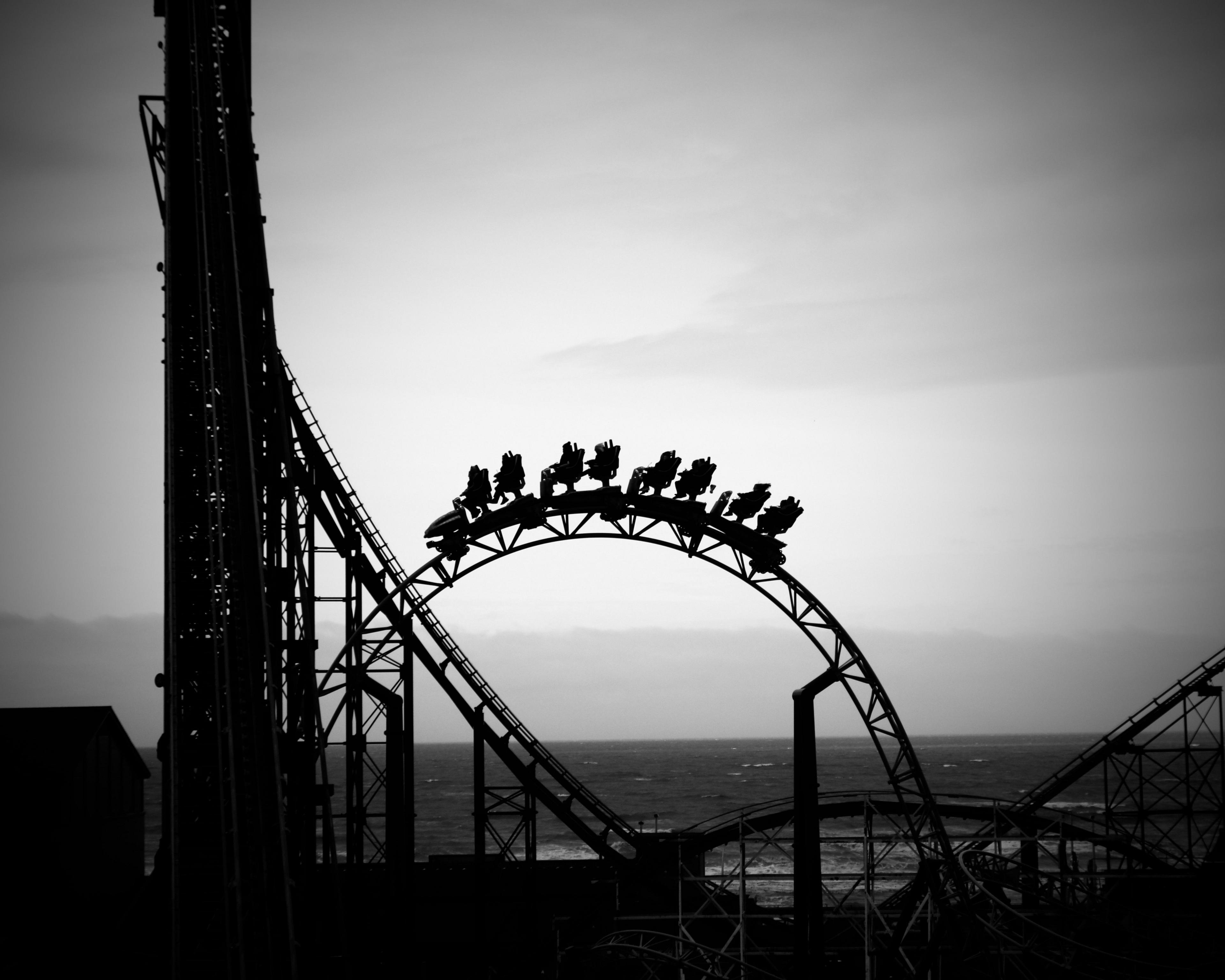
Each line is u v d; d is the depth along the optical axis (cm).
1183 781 6169
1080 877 6159
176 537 4166
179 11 4866
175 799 3738
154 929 3856
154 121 4912
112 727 5800
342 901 3909
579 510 4972
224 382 4291
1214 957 4791
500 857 6016
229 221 4541
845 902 6969
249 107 4850
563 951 5312
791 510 4959
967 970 5081
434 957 5891
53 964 4072
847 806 5781
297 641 4391
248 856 3528
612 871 6488
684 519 4953
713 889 6366
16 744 5344
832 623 4984
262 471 4509
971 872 5050
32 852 4994
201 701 4344
